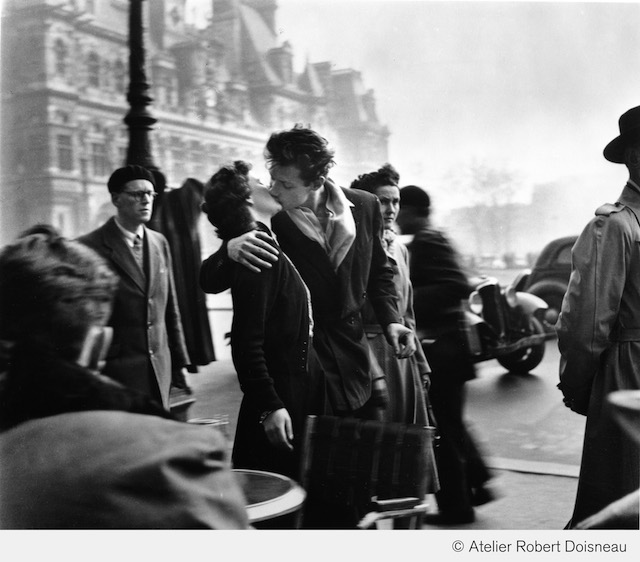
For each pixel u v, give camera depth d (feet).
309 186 8.84
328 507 7.55
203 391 15.84
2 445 3.80
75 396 3.86
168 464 3.81
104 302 4.09
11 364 3.84
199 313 13.42
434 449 10.55
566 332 8.78
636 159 8.93
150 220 12.78
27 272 3.89
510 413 17.52
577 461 13.56
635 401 6.20
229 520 3.92
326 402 8.41
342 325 8.87
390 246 10.38
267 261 7.79
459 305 11.09
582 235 8.87
